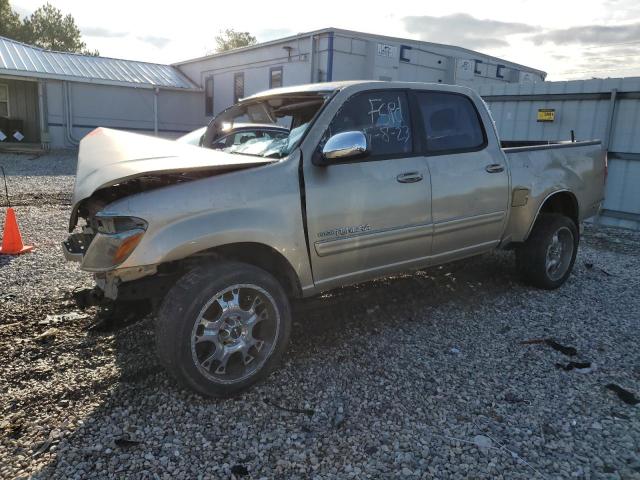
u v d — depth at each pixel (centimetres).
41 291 495
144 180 338
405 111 403
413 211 395
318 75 1709
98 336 399
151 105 2520
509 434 284
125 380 335
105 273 310
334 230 356
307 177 345
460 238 436
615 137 911
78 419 293
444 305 480
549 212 555
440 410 307
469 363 367
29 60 2325
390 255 391
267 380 340
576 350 389
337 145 334
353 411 305
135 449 269
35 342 386
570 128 970
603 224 938
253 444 275
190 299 298
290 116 422
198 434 282
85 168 349
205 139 496
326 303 412
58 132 2331
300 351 382
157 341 302
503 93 1061
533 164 491
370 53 1709
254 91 2116
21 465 254
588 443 276
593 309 478
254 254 348
